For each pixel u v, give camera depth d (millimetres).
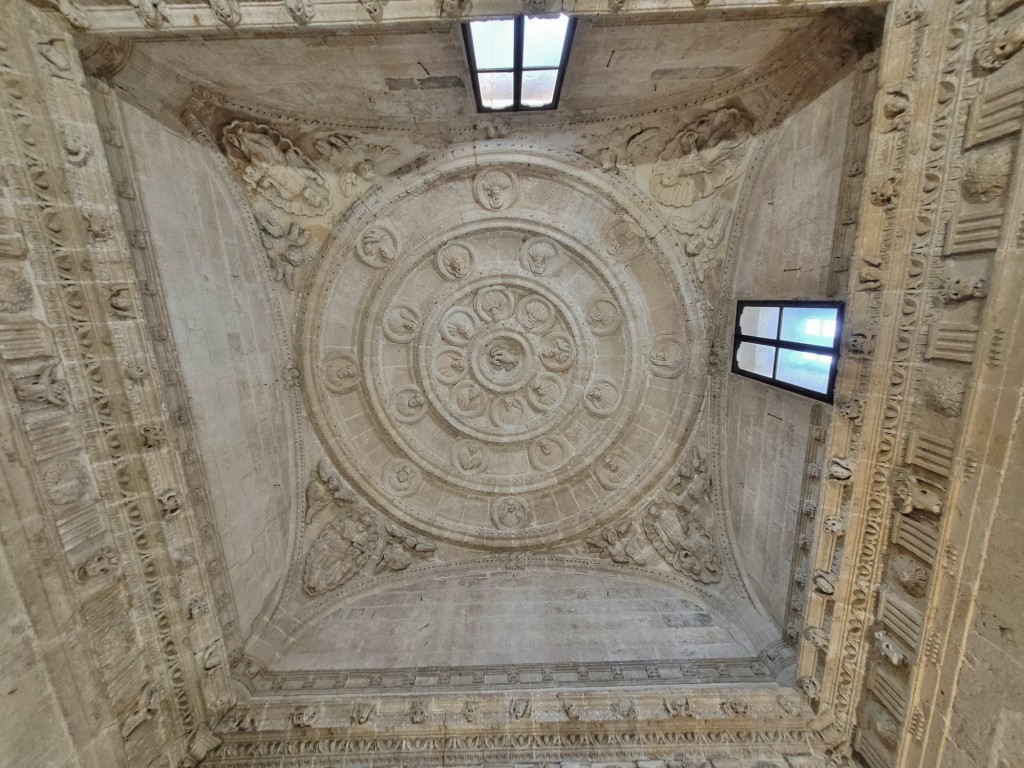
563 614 10430
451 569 12039
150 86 7434
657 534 11500
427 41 7445
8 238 5648
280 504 10445
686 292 10766
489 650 9352
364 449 11812
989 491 5516
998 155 5266
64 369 6207
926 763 6297
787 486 8656
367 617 10609
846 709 7605
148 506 7164
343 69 8023
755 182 9336
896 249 6250
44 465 6000
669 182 10133
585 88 8945
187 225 8164
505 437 12250
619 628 9922
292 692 8539
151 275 7188
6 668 5500
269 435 10148
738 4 6070
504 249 11375
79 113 6180
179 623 7625
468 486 12273
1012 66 5164
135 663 7055
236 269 9422
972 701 5727
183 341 7777
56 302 6102
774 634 9055
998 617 5449
